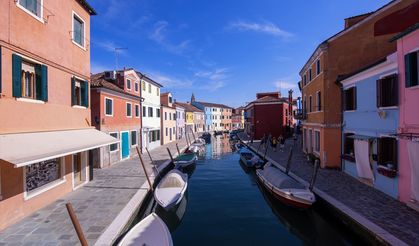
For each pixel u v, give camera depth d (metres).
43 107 9.81
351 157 14.21
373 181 11.84
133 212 9.64
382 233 7.22
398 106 9.70
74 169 13.20
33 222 8.36
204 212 11.77
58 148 8.85
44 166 10.19
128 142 22.91
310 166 17.91
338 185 12.47
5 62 7.91
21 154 7.20
